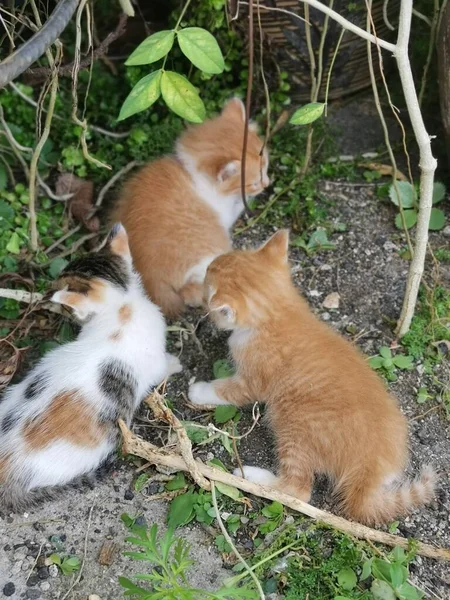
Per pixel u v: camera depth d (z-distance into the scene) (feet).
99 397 2.60
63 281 2.73
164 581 2.40
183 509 2.61
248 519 2.61
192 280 2.95
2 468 2.57
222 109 3.23
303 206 3.23
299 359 2.66
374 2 3.12
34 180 2.97
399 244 3.14
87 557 2.57
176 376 2.89
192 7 3.20
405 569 2.46
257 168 3.04
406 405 2.80
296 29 3.16
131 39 3.55
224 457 2.72
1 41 3.07
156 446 2.71
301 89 3.39
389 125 3.43
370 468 2.55
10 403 2.64
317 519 2.56
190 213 2.98
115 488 2.67
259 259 2.75
